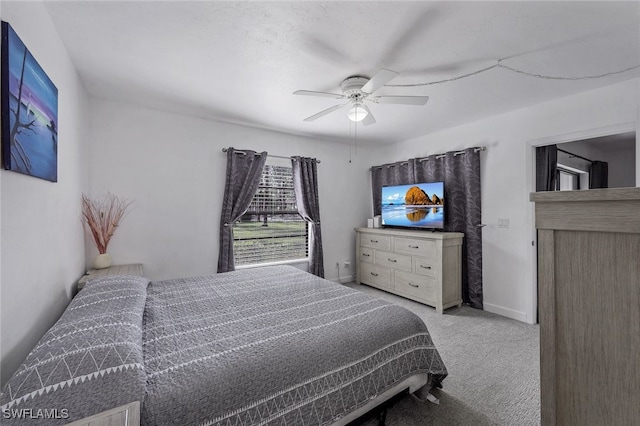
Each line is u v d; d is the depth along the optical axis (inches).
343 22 66.0
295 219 171.3
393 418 66.4
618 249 20.9
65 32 69.5
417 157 168.7
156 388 40.7
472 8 61.3
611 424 21.1
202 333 57.7
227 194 140.2
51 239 63.7
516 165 125.6
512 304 127.5
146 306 72.1
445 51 77.9
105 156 114.3
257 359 48.6
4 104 41.5
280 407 45.8
